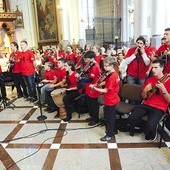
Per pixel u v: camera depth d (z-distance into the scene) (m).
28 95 5.71
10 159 2.95
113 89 3.12
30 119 4.30
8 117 4.48
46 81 4.87
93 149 3.08
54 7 14.05
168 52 3.16
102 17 18.81
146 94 3.21
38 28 13.16
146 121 3.19
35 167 2.75
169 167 2.61
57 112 4.49
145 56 3.75
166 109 3.12
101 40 18.86
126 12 15.68
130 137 3.34
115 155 2.90
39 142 3.36
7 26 10.16
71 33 13.64
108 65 3.08
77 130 3.69
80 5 13.72
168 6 6.49
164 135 3.32
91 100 3.73
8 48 9.92
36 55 8.14
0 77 5.22
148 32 7.32
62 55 7.87
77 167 2.70
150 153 2.91
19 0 11.66
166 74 3.09
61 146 3.21
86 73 3.85
